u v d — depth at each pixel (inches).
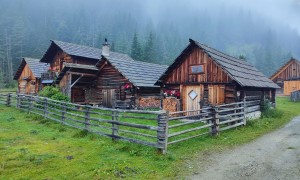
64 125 601.0
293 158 393.7
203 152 426.3
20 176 304.0
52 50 1354.6
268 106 856.9
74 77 1005.2
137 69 977.5
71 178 302.8
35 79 1489.9
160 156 386.0
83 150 406.9
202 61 727.1
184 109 763.4
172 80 794.2
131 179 308.5
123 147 416.8
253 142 502.6
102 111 889.5
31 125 601.6
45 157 368.5
